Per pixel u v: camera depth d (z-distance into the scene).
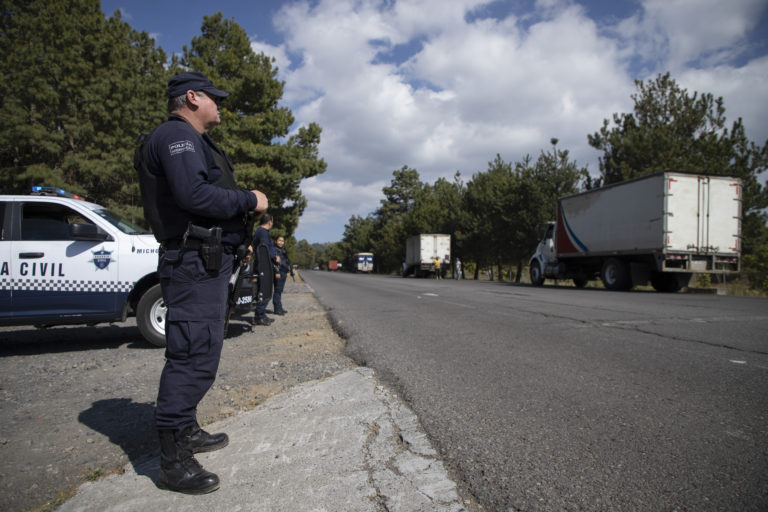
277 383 3.93
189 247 2.18
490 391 3.48
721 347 5.05
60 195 5.80
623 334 5.91
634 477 2.15
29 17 17.11
